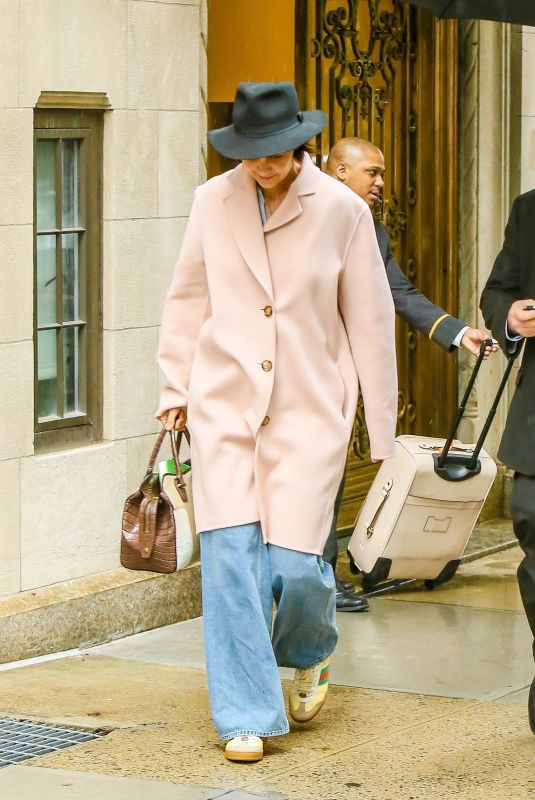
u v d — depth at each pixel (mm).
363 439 10156
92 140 7789
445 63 10531
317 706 6133
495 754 5781
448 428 10828
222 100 8773
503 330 5867
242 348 5703
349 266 5828
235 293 5738
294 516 5672
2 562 7340
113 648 7637
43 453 7617
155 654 7527
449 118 10586
